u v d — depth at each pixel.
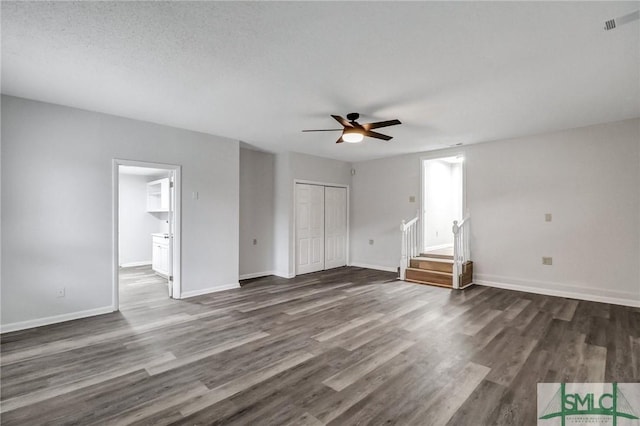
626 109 3.79
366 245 7.26
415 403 2.06
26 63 2.67
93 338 3.16
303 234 6.52
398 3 1.91
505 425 1.84
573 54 2.51
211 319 3.71
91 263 3.84
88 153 3.83
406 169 6.55
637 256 4.13
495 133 4.84
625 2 1.88
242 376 2.41
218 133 4.90
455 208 8.30
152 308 4.14
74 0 1.88
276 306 4.22
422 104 3.62
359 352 2.81
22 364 2.61
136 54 2.53
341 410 1.99
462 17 2.05
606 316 3.75
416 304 4.29
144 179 7.81
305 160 6.52
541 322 3.56
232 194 5.23
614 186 4.29
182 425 1.86
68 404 2.06
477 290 5.05
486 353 2.78
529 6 1.93
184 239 4.66
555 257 4.74
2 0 1.86
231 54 2.54
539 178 4.88
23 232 3.42
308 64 2.70
